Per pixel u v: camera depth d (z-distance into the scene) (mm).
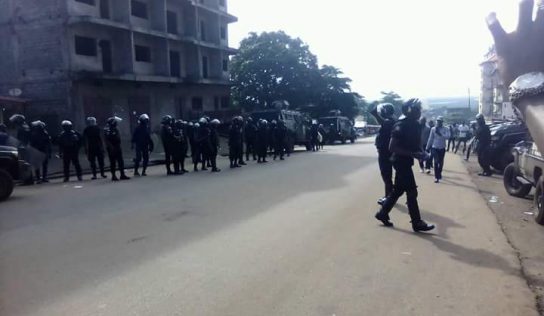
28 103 23141
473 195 9578
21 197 9891
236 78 44906
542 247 5660
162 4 30125
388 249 5523
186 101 33750
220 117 30906
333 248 5578
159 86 30672
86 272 4777
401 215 7480
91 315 3732
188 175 13617
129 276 4648
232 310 3811
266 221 7070
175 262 5082
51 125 24125
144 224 6961
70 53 23797
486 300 3973
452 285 4332
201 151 14805
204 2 36062
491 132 13922
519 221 7188
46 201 9258
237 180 12078
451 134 24875
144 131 13773
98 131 13211
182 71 33688
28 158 12078
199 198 9250
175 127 13977
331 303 3936
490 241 5867
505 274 4625
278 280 4496
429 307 3836
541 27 2021
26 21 24062
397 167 6410
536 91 1908
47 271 4824
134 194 9930
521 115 2010
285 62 44500
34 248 5703
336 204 8453
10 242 5996
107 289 4301
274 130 18672
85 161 18172
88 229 6695
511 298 4012
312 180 11867
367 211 7809
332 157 19688
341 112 50844
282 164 16750
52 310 3840
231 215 7547
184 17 33844
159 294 4168
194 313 3756
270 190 10203
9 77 24609
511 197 9453
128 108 27953
